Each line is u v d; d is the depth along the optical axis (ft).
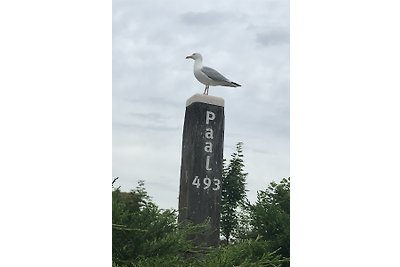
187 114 24.62
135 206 24.06
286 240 25.20
